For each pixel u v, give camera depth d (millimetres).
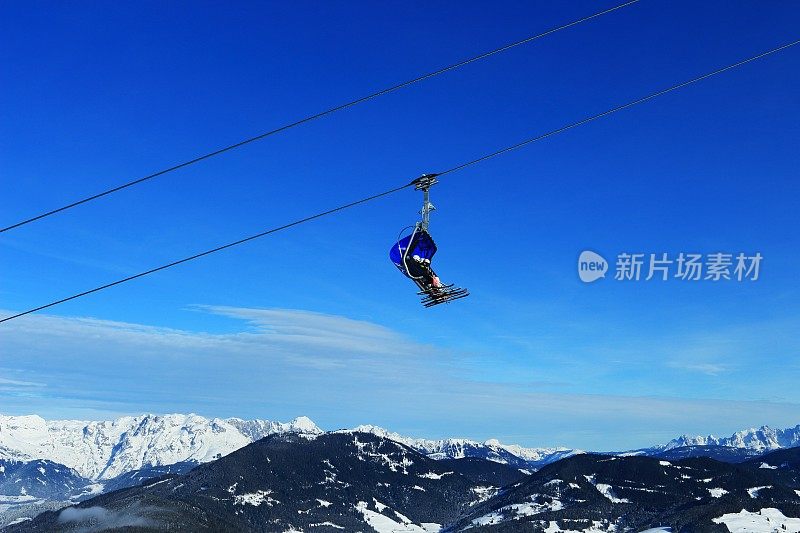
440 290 38281
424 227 38656
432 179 38375
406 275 38500
